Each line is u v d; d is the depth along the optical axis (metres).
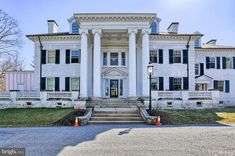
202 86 32.19
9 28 42.38
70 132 12.72
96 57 25.00
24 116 20.20
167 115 19.44
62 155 7.75
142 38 25.50
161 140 10.16
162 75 29.64
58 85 29.81
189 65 29.94
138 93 28.36
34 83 30.08
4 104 25.41
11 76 31.78
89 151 8.25
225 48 32.47
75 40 30.08
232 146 8.95
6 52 42.69
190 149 8.48
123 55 29.55
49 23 33.19
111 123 17.67
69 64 29.95
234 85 32.66
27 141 10.10
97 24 25.36
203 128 14.13
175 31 32.88
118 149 8.52
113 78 29.06
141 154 7.81
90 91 28.47
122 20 25.27
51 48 30.14
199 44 33.16
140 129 13.83
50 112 21.55
